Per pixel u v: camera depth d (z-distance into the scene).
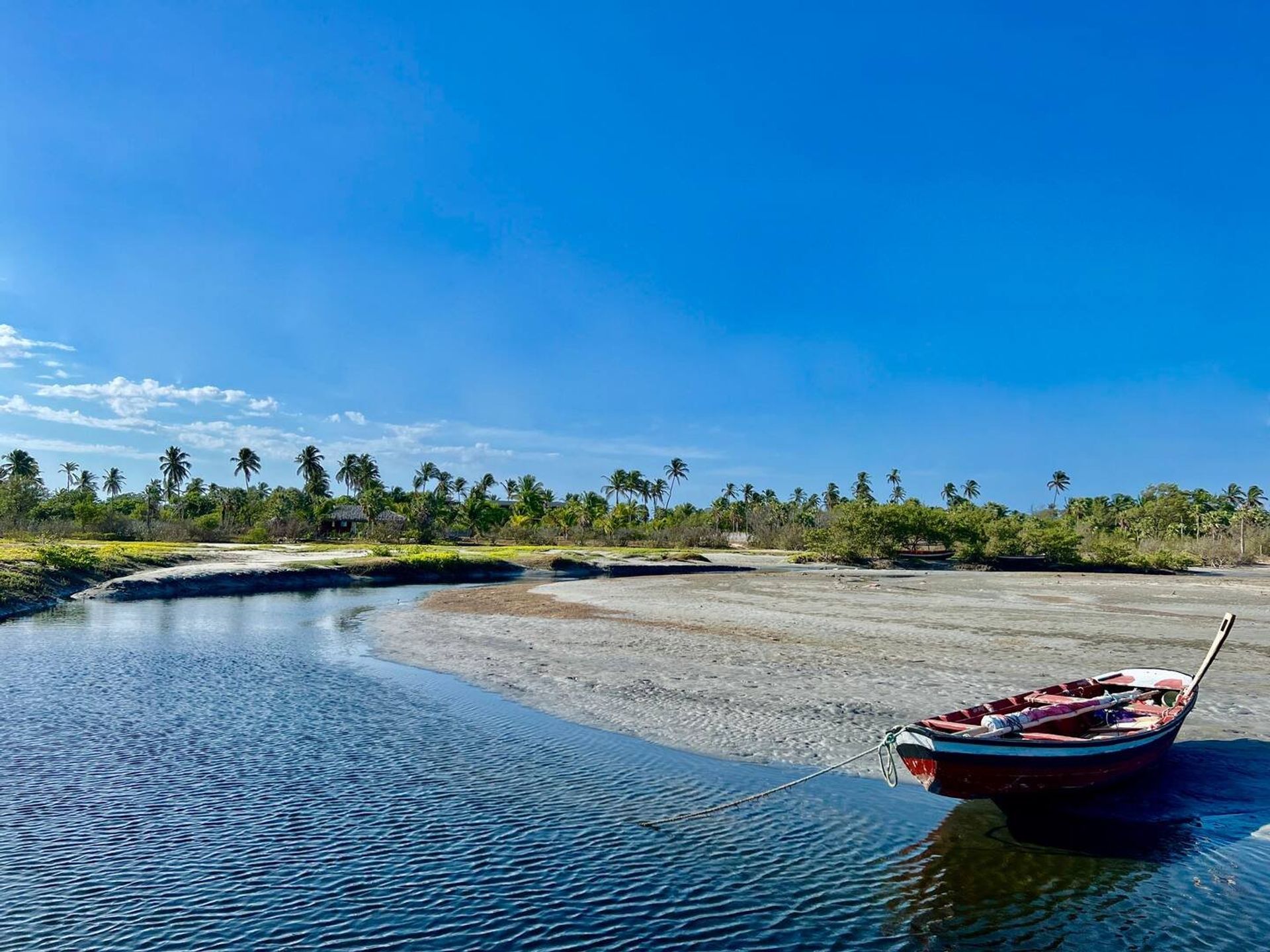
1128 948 7.82
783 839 10.20
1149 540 100.44
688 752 13.53
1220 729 14.95
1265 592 46.94
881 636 26.08
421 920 8.12
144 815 10.62
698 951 7.70
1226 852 9.98
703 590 44.94
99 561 43.22
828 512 102.31
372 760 13.03
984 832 10.48
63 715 15.50
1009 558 74.00
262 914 8.17
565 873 9.19
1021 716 11.42
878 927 8.20
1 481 83.12
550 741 14.09
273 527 93.25
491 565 55.34
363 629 27.62
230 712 15.97
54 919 8.00
